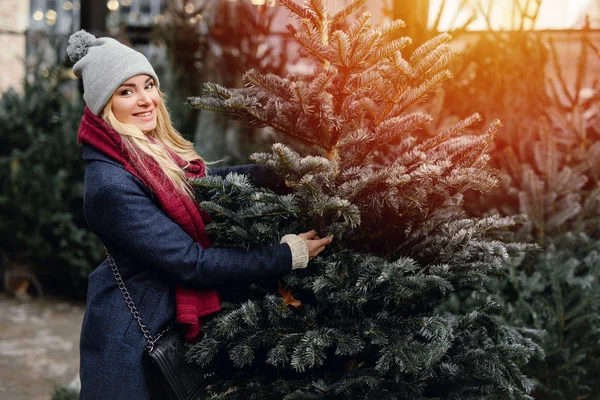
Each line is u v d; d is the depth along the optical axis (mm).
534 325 2314
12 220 4684
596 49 3010
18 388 3221
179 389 1705
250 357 1632
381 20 3520
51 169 4758
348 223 1670
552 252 2447
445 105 3104
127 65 1771
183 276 1671
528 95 3008
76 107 4855
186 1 4855
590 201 2578
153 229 1667
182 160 1887
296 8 1729
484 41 3207
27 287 4914
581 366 2234
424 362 1567
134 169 1744
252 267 1667
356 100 1740
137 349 1709
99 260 4668
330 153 1797
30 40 5609
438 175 1591
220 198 1700
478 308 1821
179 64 4746
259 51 4418
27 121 4957
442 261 1711
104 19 4996
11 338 3961
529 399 1743
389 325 1666
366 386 1666
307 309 1799
